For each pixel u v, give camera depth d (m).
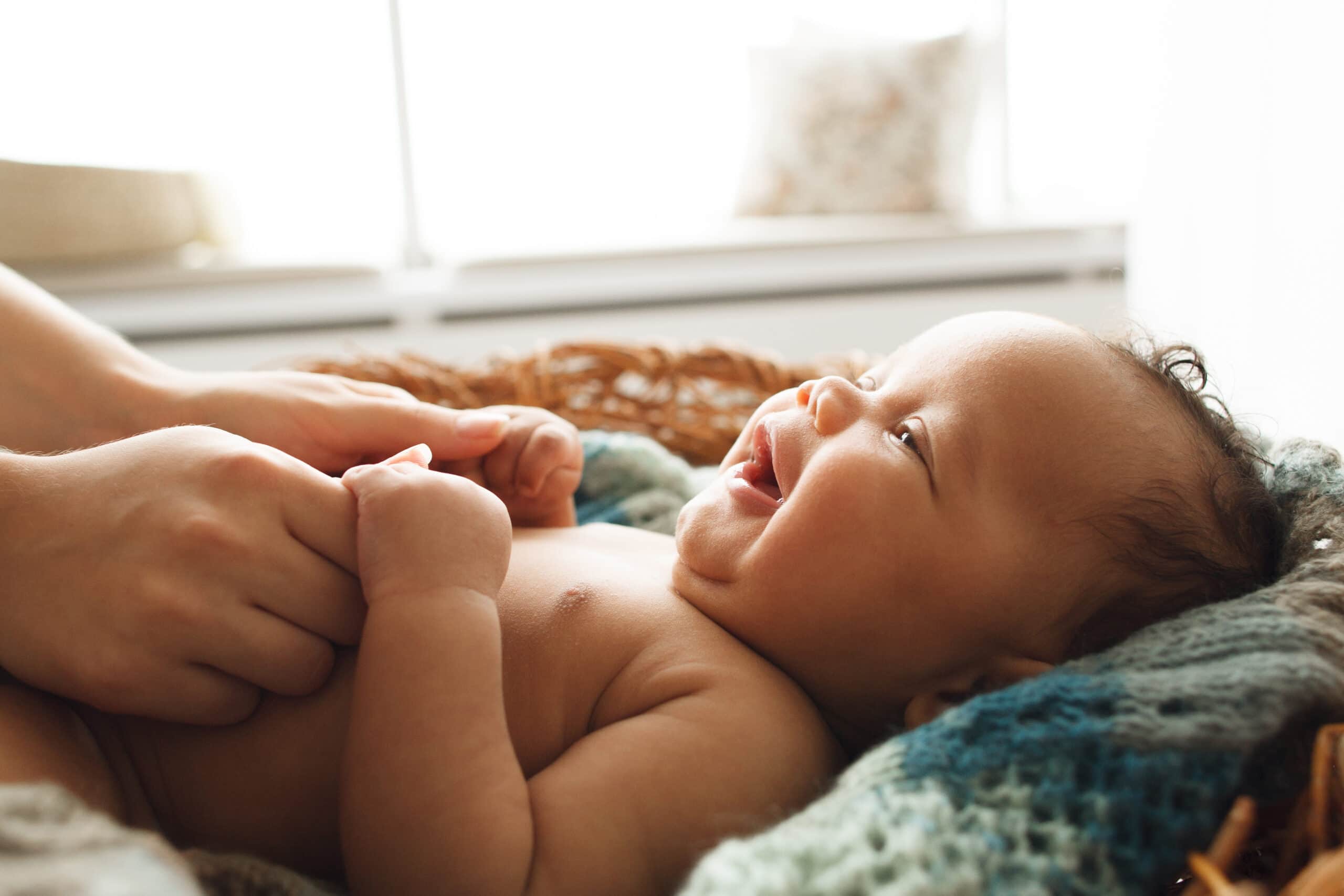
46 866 0.40
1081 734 0.56
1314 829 0.53
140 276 2.16
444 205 2.65
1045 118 2.83
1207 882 0.48
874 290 2.42
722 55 2.70
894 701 0.75
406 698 0.59
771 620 0.73
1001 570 0.72
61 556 0.57
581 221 2.70
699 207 2.75
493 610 0.63
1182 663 0.60
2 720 0.56
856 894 0.50
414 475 0.64
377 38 2.51
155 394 0.84
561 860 0.61
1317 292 1.37
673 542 0.91
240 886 0.57
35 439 0.82
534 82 2.65
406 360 1.26
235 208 2.44
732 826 0.64
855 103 2.59
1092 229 2.48
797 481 0.74
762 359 1.27
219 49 2.43
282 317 2.19
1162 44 1.79
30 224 2.00
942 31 2.80
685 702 0.68
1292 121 1.44
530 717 0.70
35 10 2.22
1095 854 0.52
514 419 0.95
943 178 2.63
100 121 2.30
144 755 0.65
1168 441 0.74
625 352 1.28
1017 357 0.75
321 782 0.64
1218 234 1.62
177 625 0.56
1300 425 1.42
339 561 0.63
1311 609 0.63
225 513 0.59
